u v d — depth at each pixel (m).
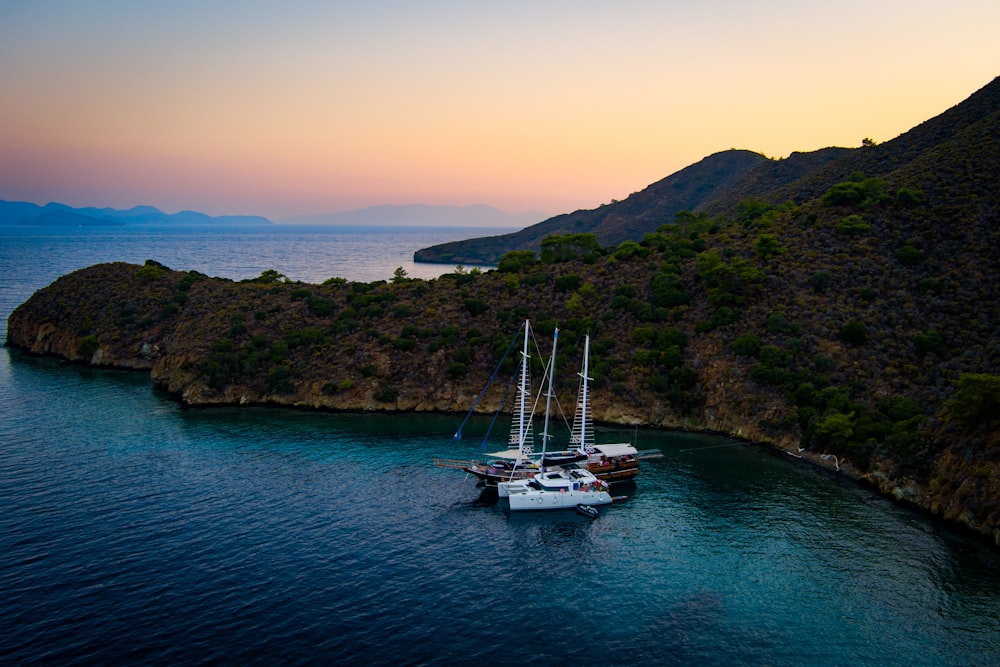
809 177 193.00
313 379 114.75
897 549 62.31
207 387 113.19
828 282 110.50
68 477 76.88
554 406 107.56
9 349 154.00
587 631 49.41
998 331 90.44
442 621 50.12
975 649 47.62
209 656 45.00
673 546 63.47
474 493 76.12
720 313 112.00
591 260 147.38
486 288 141.38
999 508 63.00
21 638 46.31
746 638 48.78
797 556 61.19
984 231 109.50
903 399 84.56
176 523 65.44
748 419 95.75
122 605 50.81
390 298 141.38
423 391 111.94
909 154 161.62
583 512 70.56
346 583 55.28
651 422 102.50
